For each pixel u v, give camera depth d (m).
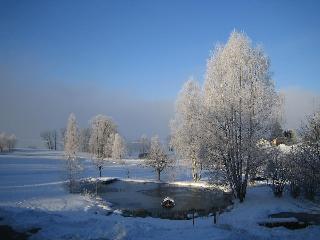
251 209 27.33
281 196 32.16
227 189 35.75
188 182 55.31
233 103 30.94
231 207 30.12
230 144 30.80
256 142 30.78
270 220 22.09
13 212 20.20
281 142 40.22
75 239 16.28
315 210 26.05
